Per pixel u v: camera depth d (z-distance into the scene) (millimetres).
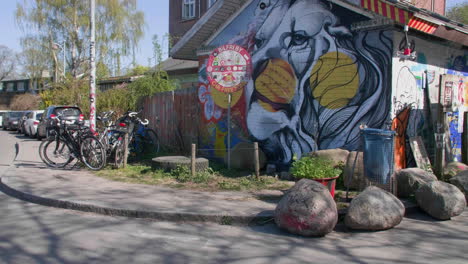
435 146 8812
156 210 6520
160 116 14047
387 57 8273
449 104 8711
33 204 7461
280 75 9812
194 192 7828
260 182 8562
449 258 4859
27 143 17812
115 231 5859
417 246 5297
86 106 21531
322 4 9102
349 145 8766
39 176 9469
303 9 9406
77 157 10578
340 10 8836
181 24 25062
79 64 27828
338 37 8883
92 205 6875
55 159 11656
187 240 5496
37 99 37094
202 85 11570
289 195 5883
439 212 6430
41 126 19766
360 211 5867
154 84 17016
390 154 6930
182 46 11406
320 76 9156
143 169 9930
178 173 9164
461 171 7977
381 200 5973
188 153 12234
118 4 27266
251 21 10336
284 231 5898
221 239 5555
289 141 9688
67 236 5594
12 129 30672
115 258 4785
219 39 11047
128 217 6590
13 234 5656
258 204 6938
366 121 8547
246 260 4762
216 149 11039
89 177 9320
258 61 10203
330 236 5727
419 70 9109
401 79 8508
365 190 6270
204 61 11500
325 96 9086
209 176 9000
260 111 10180
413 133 8969
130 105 17719
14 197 8062
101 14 27375
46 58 28078
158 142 13062
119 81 22984
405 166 8703
